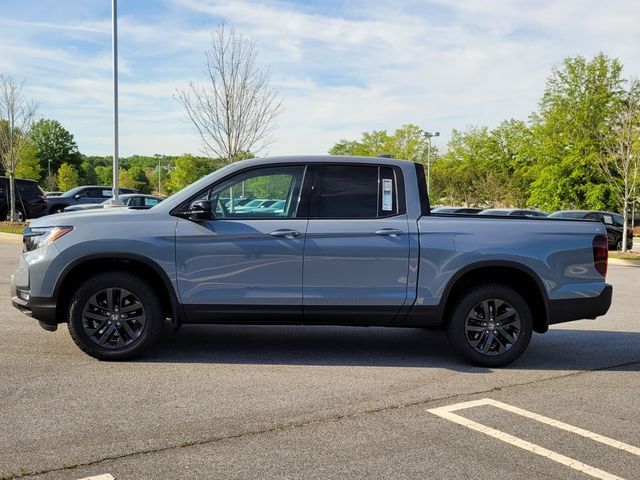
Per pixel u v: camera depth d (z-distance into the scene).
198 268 5.71
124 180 121.19
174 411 4.46
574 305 5.95
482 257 5.81
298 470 3.54
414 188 5.96
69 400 4.65
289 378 5.37
